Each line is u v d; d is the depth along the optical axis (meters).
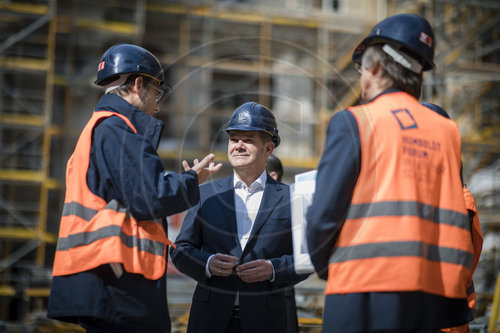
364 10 16.38
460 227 2.13
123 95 2.49
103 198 2.32
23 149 13.82
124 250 2.24
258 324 2.71
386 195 2.05
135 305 2.24
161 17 15.56
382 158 2.09
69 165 2.43
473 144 12.94
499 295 4.93
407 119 2.16
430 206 2.09
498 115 14.39
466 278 2.14
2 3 12.63
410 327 1.99
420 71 2.29
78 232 2.24
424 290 2.02
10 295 10.75
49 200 13.73
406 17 2.27
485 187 13.21
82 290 2.20
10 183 12.91
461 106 13.98
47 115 13.07
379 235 2.03
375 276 2.01
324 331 2.10
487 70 13.52
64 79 14.23
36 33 14.04
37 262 12.36
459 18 14.11
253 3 16.42
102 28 14.22
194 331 2.77
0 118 12.73
